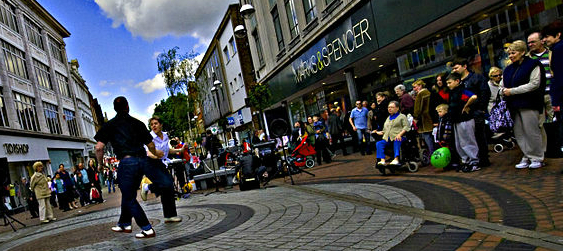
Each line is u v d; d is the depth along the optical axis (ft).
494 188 16.72
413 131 26.81
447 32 36.81
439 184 19.76
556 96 17.87
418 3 34.96
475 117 22.04
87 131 153.69
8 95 82.53
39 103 99.35
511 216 12.45
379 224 13.89
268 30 76.89
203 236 16.15
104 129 17.39
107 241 17.93
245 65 102.47
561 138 18.53
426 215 14.21
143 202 37.55
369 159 38.50
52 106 111.24
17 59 92.89
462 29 35.17
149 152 18.93
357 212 16.34
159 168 19.52
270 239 13.97
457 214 13.71
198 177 44.16
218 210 23.11
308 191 24.77
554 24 18.38
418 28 35.65
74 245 18.33
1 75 81.71
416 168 25.54
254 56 91.09
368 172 29.43
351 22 46.68
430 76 40.01
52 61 118.62
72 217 36.96
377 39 42.11
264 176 33.99
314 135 43.86
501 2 30.58
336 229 14.03
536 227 11.00
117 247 16.19
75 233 22.86
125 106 17.76
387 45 40.83
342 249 11.54
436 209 14.88
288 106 87.20
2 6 89.40
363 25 44.24
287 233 14.52
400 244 11.37
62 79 127.54
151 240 16.66
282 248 12.51
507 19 30.58
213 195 33.55
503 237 10.62
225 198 29.17
